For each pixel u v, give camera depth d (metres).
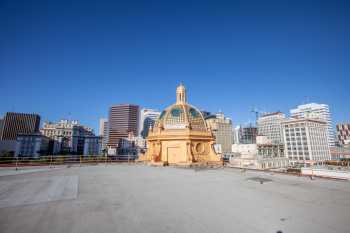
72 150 134.00
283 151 120.44
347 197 11.81
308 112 163.25
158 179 18.41
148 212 9.22
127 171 24.70
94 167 29.80
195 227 7.58
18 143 105.00
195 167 30.27
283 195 12.36
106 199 11.40
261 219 8.36
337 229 7.40
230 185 15.61
